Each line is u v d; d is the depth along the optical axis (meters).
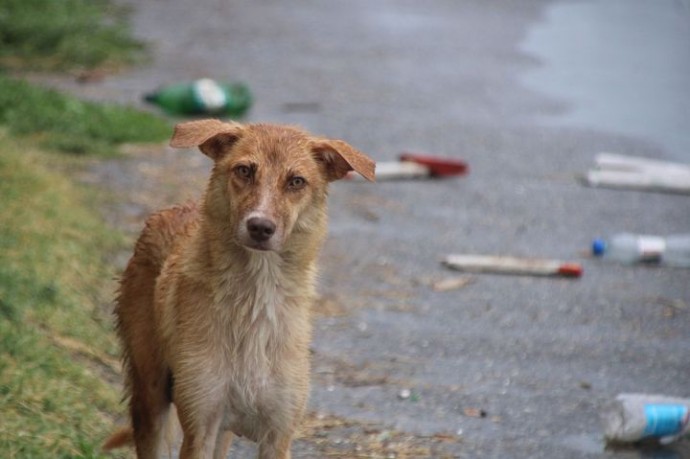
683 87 25.56
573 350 12.63
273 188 7.74
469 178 18.73
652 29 31.45
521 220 17.00
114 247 13.48
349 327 12.80
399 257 15.12
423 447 10.16
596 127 22.25
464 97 23.98
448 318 13.30
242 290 7.80
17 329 10.38
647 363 12.38
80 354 10.74
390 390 11.28
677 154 20.80
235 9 31.19
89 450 8.91
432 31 30.12
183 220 8.59
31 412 9.27
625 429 10.44
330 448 10.00
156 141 18.28
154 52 25.67
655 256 15.55
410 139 20.72
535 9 33.62
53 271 11.96
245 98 21.25
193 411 7.86
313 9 31.97
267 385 7.91
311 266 8.10
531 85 25.28
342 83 24.39
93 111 18.81
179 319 7.88
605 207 17.80
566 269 14.87
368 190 17.69
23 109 17.84
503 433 10.57
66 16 26.08
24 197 13.65
